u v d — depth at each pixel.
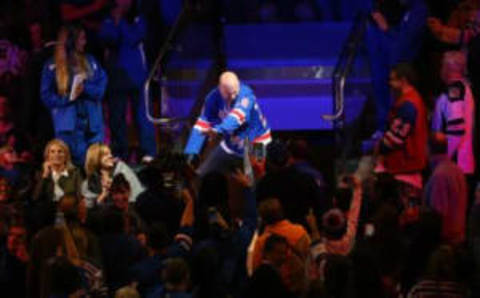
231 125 25.80
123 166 25.47
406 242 20.69
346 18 35.28
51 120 28.58
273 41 34.75
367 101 29.33
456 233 22.78
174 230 22.03
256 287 17.67
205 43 31.56
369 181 24.56
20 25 30.95
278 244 18.56
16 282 21.77
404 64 25.47
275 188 21.25
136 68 29.39
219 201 21.02
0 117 29.86
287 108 33.09
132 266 19.84
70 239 20.08
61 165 25.42
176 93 29.91
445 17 30.41
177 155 22.86
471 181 25.73
